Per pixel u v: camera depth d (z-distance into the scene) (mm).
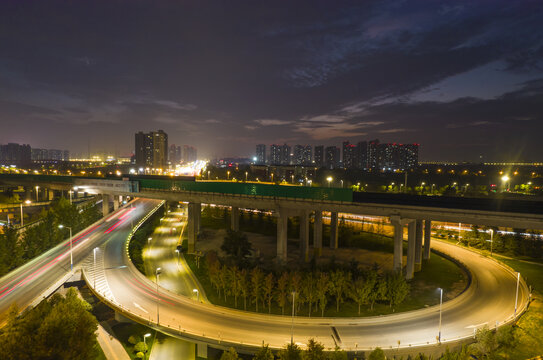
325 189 73000
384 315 52094
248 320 50438
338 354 37062
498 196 139000
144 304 54281
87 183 125125
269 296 54031
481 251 85438
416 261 74188
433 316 51969
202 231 107625
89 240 89000
